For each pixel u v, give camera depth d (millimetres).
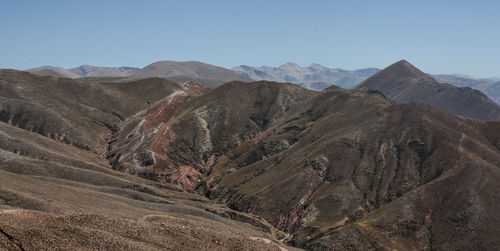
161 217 83500
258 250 63062
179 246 55188
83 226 50656
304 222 134250
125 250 47125
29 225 44812
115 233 52406
